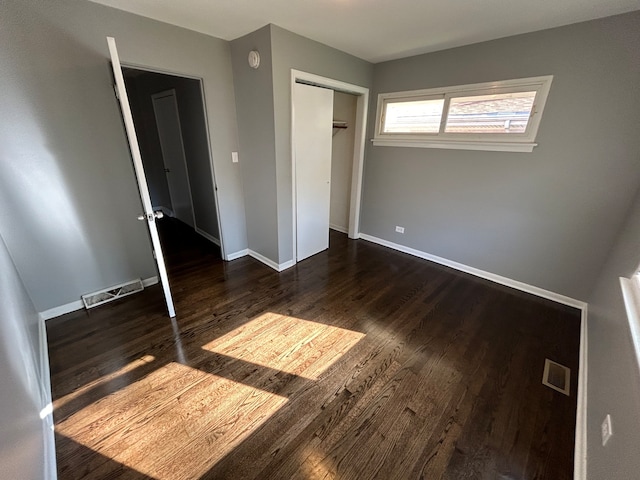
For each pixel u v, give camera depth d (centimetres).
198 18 223
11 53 177
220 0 193
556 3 184
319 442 141
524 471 130
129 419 149
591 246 237
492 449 138
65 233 221
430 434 145
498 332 222
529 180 257
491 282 299
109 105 222
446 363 191
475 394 168
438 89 293
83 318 229
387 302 261
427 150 318
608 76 206
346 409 158
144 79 411
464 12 203
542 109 237
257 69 256
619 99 205
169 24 233
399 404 161
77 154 215
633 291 145
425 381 176
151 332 215
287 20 224
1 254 162
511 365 190
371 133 366
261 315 239
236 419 151
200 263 334
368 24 227
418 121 321
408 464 132
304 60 263
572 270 251
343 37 256
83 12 195
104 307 245
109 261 250
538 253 267
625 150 209
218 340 208
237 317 236
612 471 97
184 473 127
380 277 308
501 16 207
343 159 422
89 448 136
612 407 116
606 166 219
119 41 213
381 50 289
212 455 134
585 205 233
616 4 182
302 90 276
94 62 207
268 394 166
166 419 150
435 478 126
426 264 340
